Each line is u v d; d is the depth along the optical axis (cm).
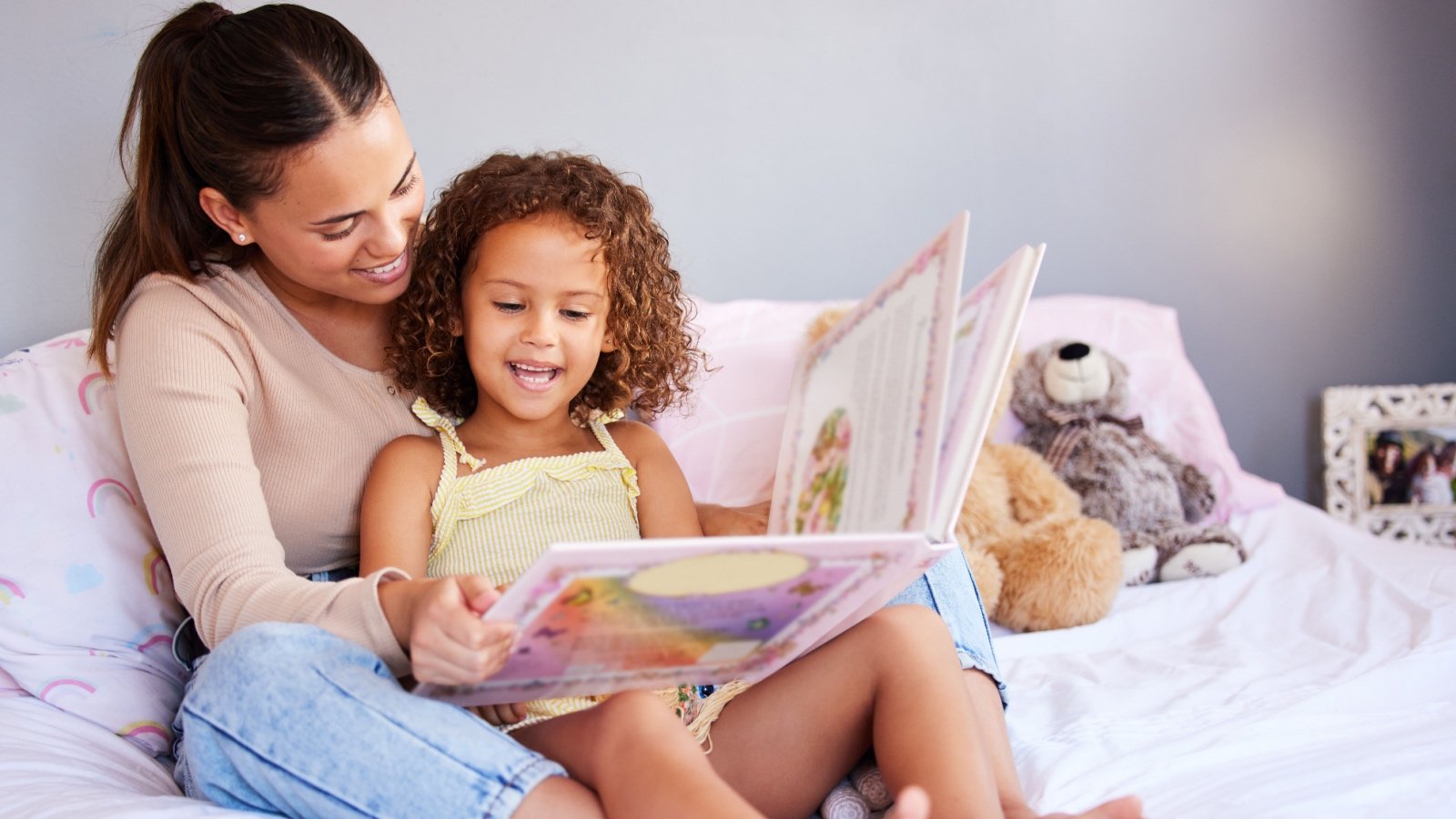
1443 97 224
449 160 177
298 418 109
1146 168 213
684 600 75
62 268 158
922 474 78
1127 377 187
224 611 90
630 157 187
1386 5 220
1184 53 213
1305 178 221
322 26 99
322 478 111
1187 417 192
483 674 77
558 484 115
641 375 127
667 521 120
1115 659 143
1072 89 208
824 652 92
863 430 88
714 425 165
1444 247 228
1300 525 183
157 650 118
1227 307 221
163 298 105
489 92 178
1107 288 214
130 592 118
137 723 112
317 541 114
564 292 109
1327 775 98
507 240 108
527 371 111
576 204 111
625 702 82
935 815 79
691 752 78
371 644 84
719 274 194
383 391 115
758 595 76
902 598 107
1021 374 187
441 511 111
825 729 91
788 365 171
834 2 195
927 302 85
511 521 112
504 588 107
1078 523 163
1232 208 218
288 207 97
